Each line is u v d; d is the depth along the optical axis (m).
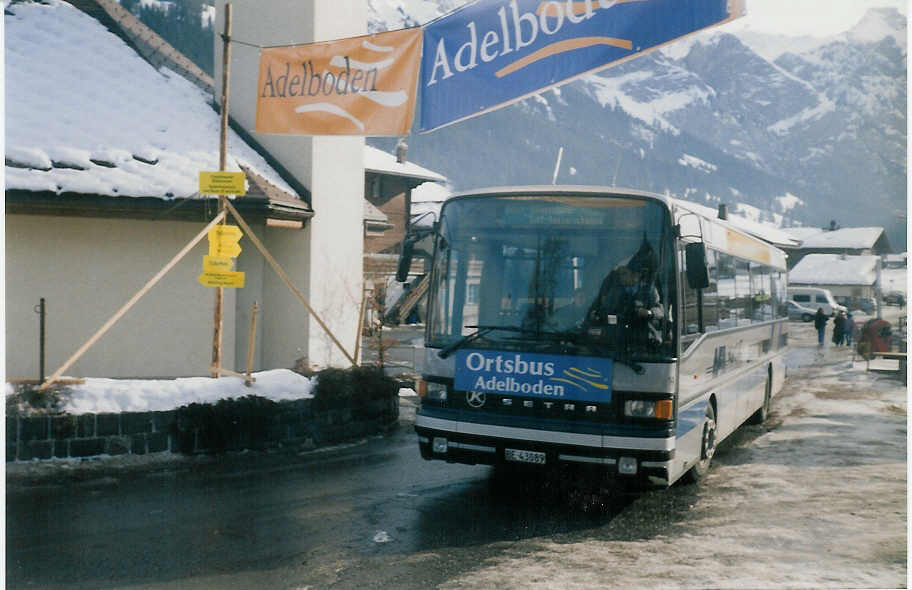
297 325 15.52
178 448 9.95
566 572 6.05
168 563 6.23
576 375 7.62
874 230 86.06
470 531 7.19
